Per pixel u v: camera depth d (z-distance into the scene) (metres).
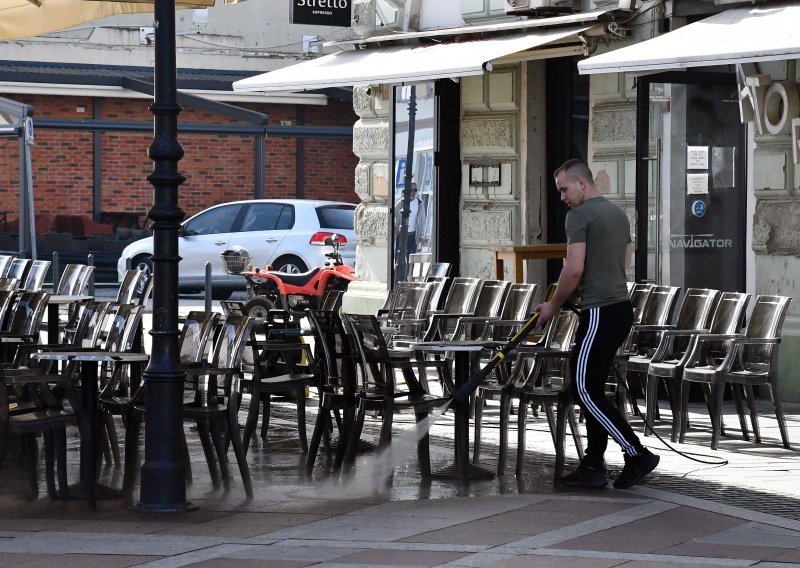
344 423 24.27
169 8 21.17
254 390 26.12
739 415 28.12
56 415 21.66
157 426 21.03
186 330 23.50
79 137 79.62
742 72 33.59
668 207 34.75
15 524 20.11
